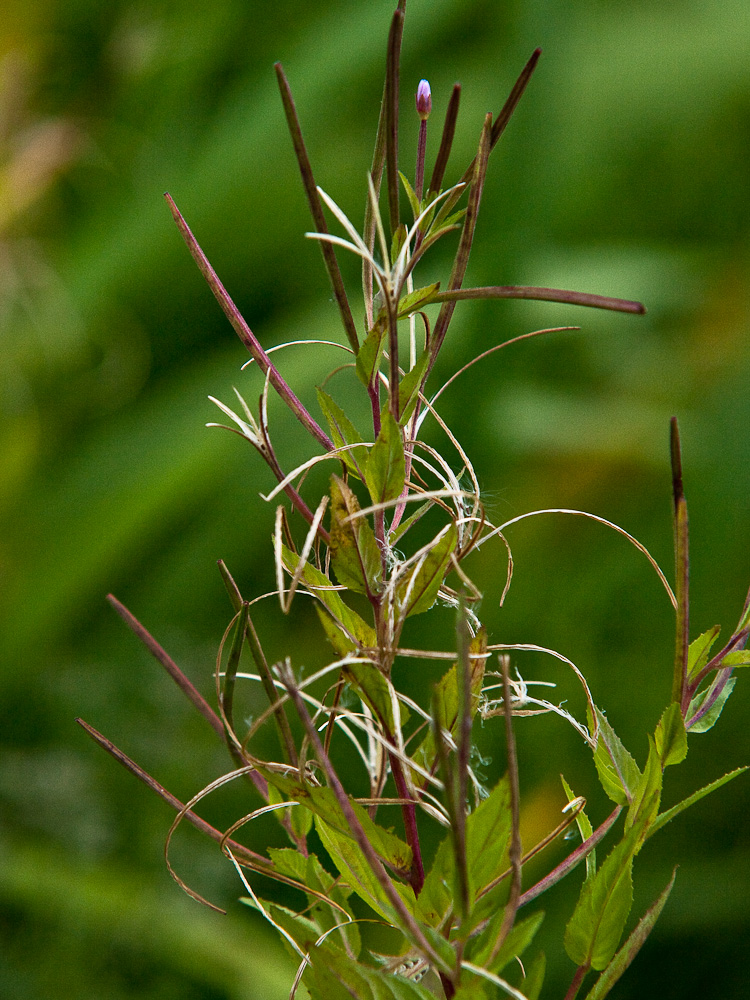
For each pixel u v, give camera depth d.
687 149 3.28
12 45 2.80
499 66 2.40
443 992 0.76
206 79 3.33
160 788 0.78
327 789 0.76
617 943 0.76
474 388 2.35
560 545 2.66
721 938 2.05
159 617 2.69
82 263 2.93
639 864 2.20
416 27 2.85
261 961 2.04
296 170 2.94
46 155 2.80
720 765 2.27
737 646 0.78
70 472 2.78
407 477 0.79
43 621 2.60
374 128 3.27
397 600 0.77
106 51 2.90
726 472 2.56
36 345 2.81
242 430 0.77
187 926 2.06
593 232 3.35
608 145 3.29
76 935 2.02
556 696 2.31
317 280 3.11
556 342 3.01
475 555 2.56
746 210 3.26
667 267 3.00
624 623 2.49
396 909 0.73
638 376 2.96
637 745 2.26
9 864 2.07
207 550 2.68
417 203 0.77
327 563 0.78
